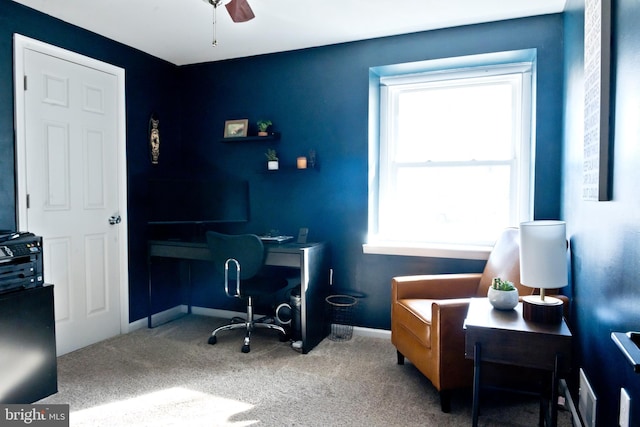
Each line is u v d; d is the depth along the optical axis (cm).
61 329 269
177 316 358
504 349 163
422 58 284
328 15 257
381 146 323
